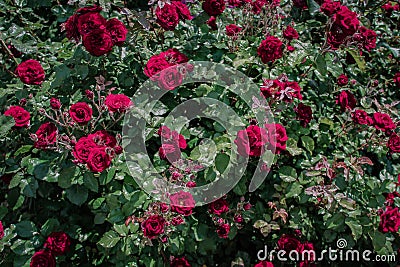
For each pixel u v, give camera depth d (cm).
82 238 195
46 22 280
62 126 201
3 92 208
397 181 230
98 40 186
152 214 181
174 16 204
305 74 229
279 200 203
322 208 203
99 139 177
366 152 241
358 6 286
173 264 189
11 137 208
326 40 221
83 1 212
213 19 240
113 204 188
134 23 218
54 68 216
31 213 207
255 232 215
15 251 184
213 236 199
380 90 244
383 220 198
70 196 184
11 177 206
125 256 189
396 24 315
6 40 224
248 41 240
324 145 219
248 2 238
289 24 247
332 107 238
